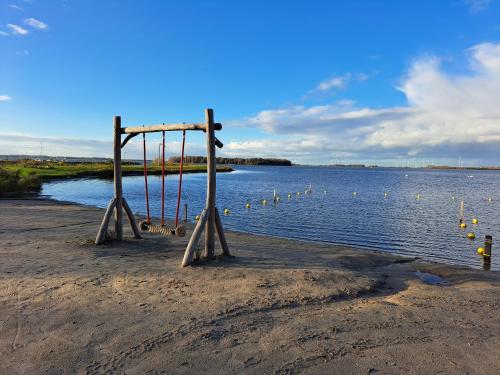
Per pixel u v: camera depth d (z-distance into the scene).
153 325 4.57
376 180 88.44
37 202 24.47
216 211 8.09
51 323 4.59
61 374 3.47
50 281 6.27
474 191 52.44
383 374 3.55
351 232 19.09
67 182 52.47
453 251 15.24
